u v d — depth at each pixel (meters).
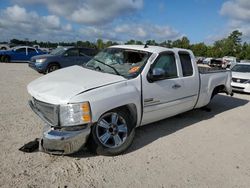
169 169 3.72
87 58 14.13
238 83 10.47
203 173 3.69
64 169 3.49
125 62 4.82
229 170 3.83
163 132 5.16
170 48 5.21
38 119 5.29
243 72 11.23
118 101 3.88
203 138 5.00
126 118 4.09
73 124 3.50
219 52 65.62
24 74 13.19
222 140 4.97
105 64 4.93
